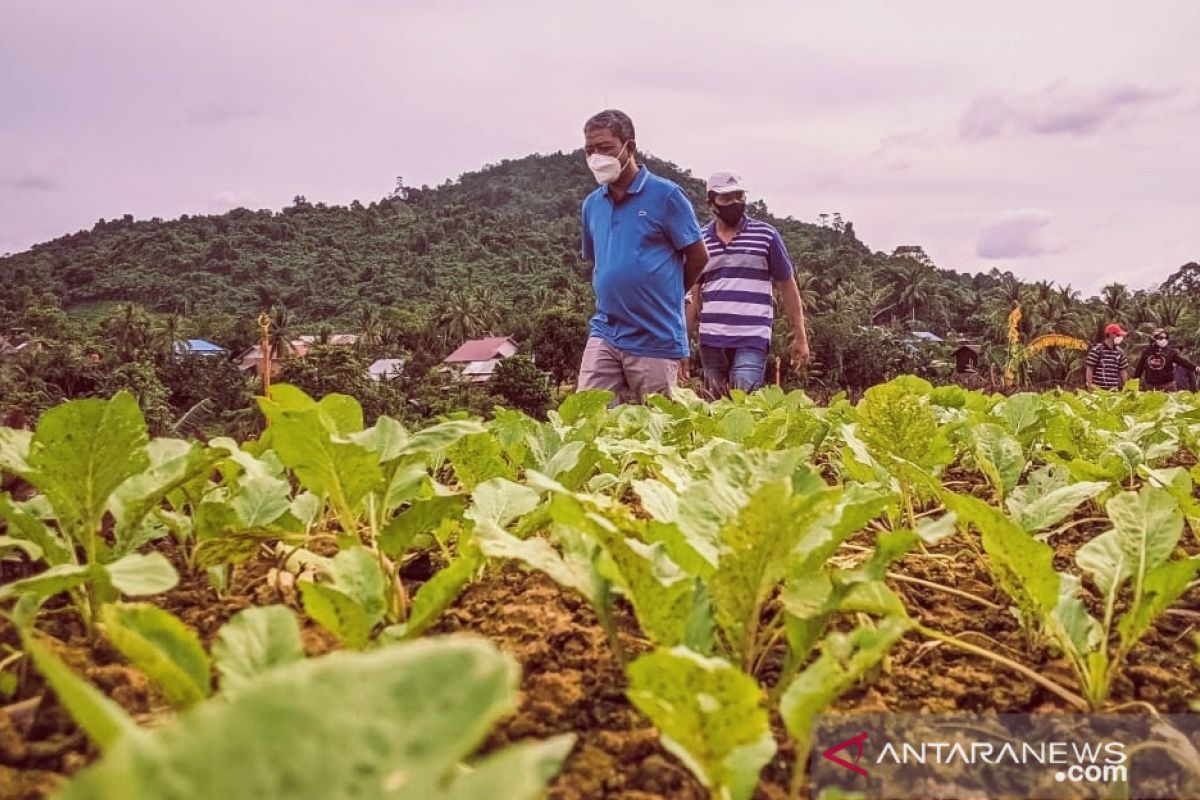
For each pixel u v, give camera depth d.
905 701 1.43
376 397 67.25
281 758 0.53
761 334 7.10
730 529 1.23
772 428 3.17
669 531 1.41
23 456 1.82
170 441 2.21
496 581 2.00
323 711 0.55
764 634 1.49
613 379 6.31
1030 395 3.63
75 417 1.65
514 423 3.07
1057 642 1.52
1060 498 1.96
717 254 7.07
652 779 1.14
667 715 0.93
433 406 70.69
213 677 1.47
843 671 1.15
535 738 1.27
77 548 1.93
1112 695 1.48
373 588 1.45
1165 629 1.83
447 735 0.56
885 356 91.50
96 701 0.68
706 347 7.29
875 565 1.44
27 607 1.52
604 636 1.62
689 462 2.51
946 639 1.48
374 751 0.55
